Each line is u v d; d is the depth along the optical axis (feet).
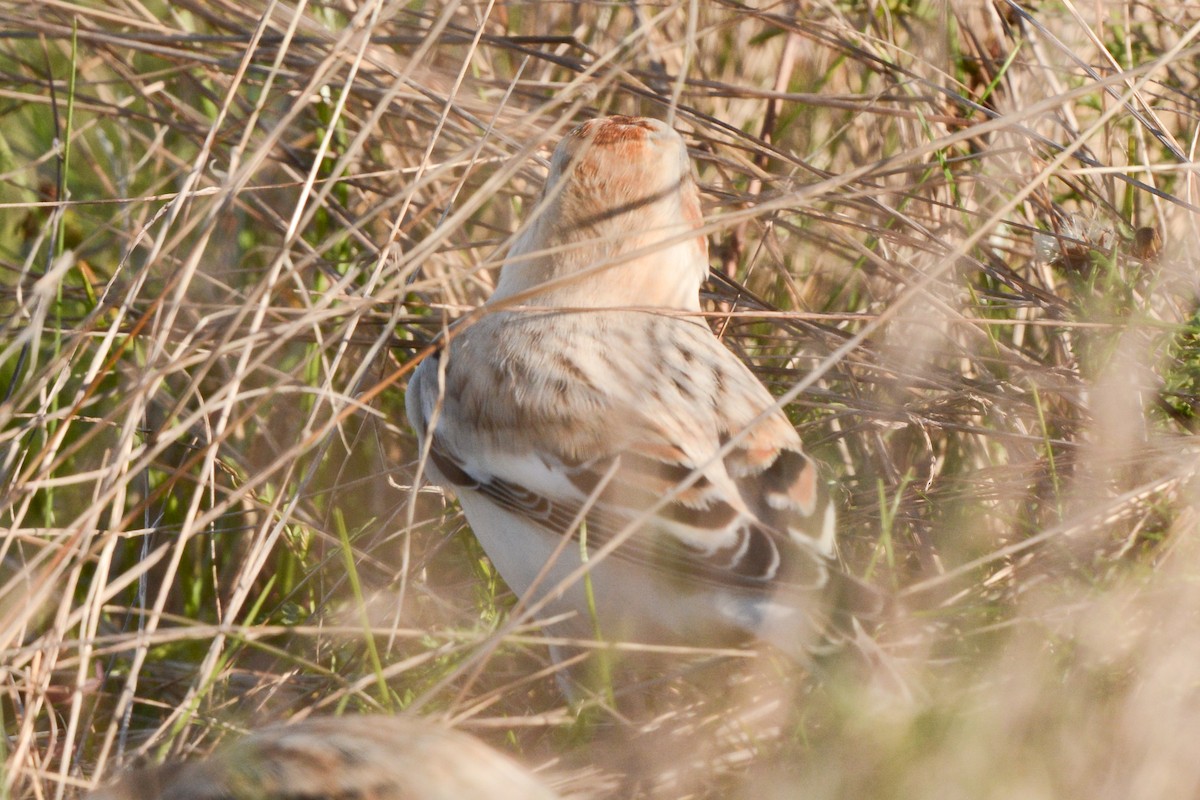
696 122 36.24
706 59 40.81
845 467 33.47
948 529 29.66
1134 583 25.57
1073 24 36.73
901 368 33.01
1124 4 35.35
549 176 29.99
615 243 29.19
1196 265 32.35
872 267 37.17
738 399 27.07
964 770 20.18
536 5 40.57
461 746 18.38
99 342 33.76
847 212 38.01
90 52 41.32
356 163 38.83
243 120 35.60
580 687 26.18
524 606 26.14
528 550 27.20
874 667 22.85
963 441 33.35
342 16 39.86
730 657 25.82
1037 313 34.53
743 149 36.81
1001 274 34.58
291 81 37.19
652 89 37.78
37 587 24.00
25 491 25.85
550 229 29.48
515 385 27.68
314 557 32.94
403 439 35.63
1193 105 36.88
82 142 41.01
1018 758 20.58
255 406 29.01
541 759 25.11
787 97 36.22
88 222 40.52
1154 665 22.56
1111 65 33.01
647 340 28.25
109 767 24.93
